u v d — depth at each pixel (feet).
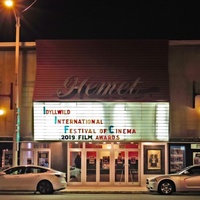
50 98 90.02
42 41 91.86
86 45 91.86
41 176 75.10
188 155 92.07
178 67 92.53
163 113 89.61
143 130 89.61
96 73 90.74
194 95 91.81
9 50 94.12
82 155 93.81
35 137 90.33
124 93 89.71
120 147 93.91
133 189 84.53
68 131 89.92
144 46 91.25
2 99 93.09
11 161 93.25
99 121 89.81
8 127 92.94
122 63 90.94
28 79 92.99
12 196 70.23
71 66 91.25
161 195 73.92
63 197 68.85
